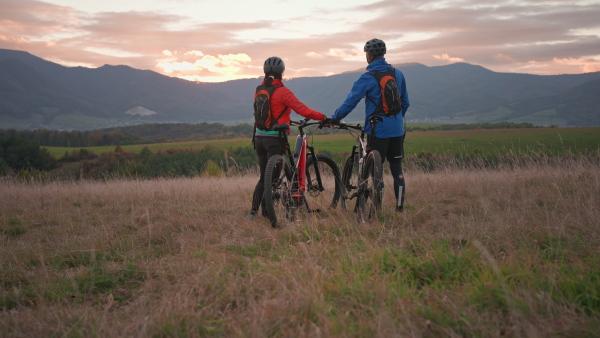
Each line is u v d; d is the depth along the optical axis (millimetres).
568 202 5023
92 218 5984
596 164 8211
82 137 135125
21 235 5289
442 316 2260
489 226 4227
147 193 8211
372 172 4941
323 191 6160
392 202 6062
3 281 3434
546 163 8812
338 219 5031
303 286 2668
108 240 4531
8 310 2945
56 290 3146
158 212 6176
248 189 8055
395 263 3113
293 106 5059
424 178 8688
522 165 9172
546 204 5293
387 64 5285
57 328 2404
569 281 2488
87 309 2682
